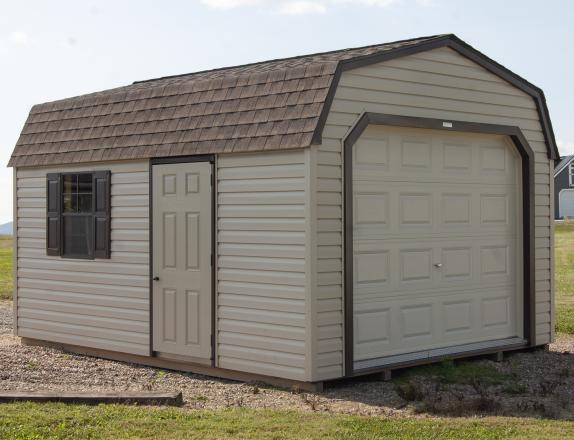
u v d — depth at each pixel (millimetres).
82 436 8016
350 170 10523
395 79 11148
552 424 8641
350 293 10531
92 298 12922
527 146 12914
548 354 13031
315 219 10172
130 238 12344
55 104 13883
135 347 12305
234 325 11016
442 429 8352
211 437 8008
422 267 11695
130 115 12484
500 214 12812
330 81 10281
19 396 9344
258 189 10695
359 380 10961
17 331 14055
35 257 13789
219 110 11281
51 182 13477
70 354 13180
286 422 8578
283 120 10445
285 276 10430
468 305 12328
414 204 11602
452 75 11906
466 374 11344
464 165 12281
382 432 8211
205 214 11312
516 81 12742
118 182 12492
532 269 12992
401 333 11422
